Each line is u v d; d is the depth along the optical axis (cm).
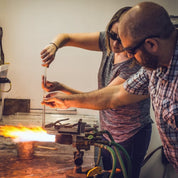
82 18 352
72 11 350
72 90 232
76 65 358
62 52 355
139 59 123
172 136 145
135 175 215
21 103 331
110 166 222
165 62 123
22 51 356
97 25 353
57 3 348
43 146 203
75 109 321
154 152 305
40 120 261
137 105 201
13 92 360
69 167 170
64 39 226
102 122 221
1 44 330
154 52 118
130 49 120
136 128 206
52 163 176
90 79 361
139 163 213
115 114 206
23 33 354
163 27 113
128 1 349
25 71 359
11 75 359
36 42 355
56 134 170
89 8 350
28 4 349
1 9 349
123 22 118
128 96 169
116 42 174
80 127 183
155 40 114
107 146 151
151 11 113
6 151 192
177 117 135
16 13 350
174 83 128
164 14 114
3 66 291
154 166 315
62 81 362
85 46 231
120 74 191
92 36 228
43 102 193
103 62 214
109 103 178
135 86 162
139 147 208
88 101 181
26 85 360
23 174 160
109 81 206
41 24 352
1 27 339
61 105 192
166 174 308
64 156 187
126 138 207
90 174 146
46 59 212
